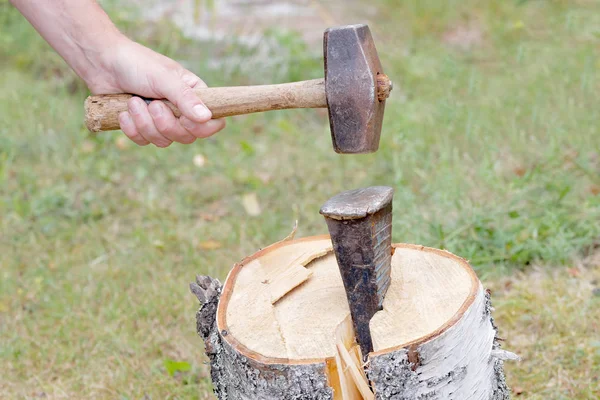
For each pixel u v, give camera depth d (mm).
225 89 1377
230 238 1997
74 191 2312
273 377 1254
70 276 1935
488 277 1796
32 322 1816
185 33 3287
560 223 1850
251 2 3727
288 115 2695
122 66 1422
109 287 1885
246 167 2387
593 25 2779
